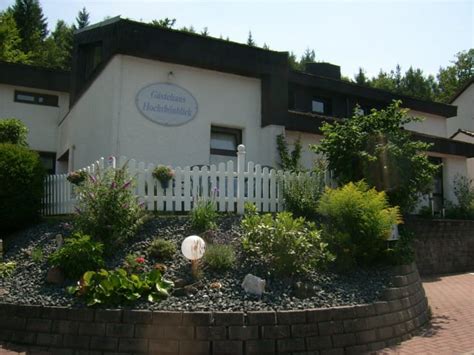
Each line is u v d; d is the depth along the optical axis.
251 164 9.30
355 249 7.41
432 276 12.55
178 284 6.29
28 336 5.66
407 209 9.73
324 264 7.12
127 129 11.34
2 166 9.12
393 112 9.73
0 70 17.42
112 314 5.50
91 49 15.04
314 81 16.97
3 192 9.03
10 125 13.44
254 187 9.30
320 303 6.15
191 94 12.30
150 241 7.50
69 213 9.56
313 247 7.09
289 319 5.67
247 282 6.35
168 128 11.88
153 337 5.40
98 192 7.51
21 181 9.23
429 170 9.36
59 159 17.84
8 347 5.57
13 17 46.88
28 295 6.16
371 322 6.25
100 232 7.28
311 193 9.19
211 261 6.78
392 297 6.80
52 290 6.25
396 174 8.99
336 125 9.91
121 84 11.39
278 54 13.34
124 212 7.50
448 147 17.92
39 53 47.28
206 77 12.62
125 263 6.69
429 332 7.07
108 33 12.20
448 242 13.54
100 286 5.82
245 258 7.10
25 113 18.06
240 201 9.09
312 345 5.70
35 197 9.42
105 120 11.73
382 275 7.36
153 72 11.86
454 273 13.16
